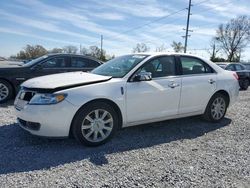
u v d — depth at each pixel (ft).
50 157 13.21
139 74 16.02
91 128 14.70
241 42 204.33
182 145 15.44
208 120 20.03
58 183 10.73
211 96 19.44
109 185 10.69
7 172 11.55
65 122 13.97
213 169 12.38
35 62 28.55
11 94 26.86
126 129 18.11
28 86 14.98
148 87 16.26
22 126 15.16
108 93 14.90
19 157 13.10
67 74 16.96
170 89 17.12
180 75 17.99
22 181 10.82
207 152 14.44
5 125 18.07
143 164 12.71
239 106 27.35
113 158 13.33
